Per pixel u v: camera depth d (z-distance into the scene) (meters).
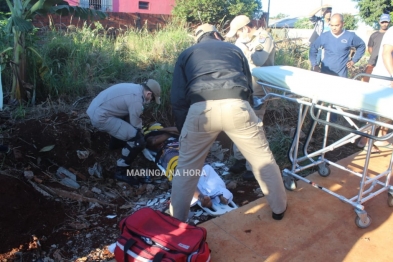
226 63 3.02
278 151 4.99
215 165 4.89
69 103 5.41
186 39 7.93
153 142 4.51
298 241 3.28
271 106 5.96
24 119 4.68
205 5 13.64
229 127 2.96
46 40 6.65
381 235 3.39
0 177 3.61
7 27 4.98
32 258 3.17
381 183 3.77
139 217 2.96
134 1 16.30
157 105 5.45
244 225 3.47
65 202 3.91
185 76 3.15
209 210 3.83
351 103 3.08
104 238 3.50
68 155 4.47
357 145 5.42
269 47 4.14
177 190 3.13
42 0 4.96
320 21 7.98
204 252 2.70
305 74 3.71
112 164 4.72
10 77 5.50
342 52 5.80
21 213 3.45
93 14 5.72
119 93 4.26
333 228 3.46
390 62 4.63
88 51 6.46
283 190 3.38
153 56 7.07
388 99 2.89
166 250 2.70
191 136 3.00
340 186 4.18
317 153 4.08
